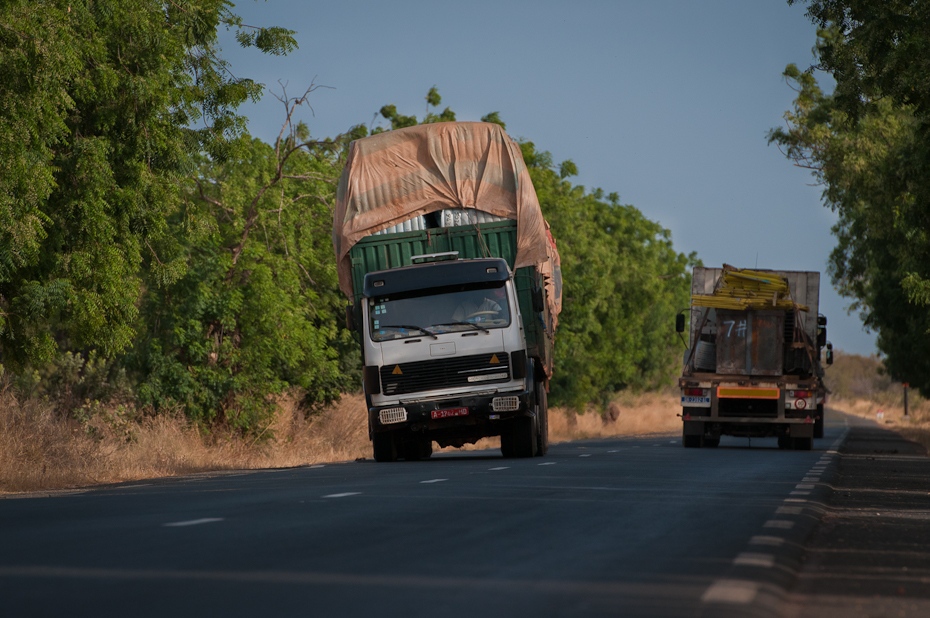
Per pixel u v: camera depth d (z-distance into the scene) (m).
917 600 14.38
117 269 42.00
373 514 23.05
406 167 51.22
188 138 48.59
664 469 41.25
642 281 139.50
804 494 29.62
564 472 38.41
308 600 13.19
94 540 18.67
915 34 45.38
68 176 41.47
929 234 62.41
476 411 48.34
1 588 13.84
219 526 20.70
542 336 50.91
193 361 64.75
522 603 13.14
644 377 165.62
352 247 50.78
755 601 13.38
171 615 12.23
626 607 12.91
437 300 49.03
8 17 34.59
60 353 63.91
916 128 59.66
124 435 55.06
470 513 23.38
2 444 41.50
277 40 52.22
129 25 42.28
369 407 49.38
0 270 37.62
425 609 12.73
